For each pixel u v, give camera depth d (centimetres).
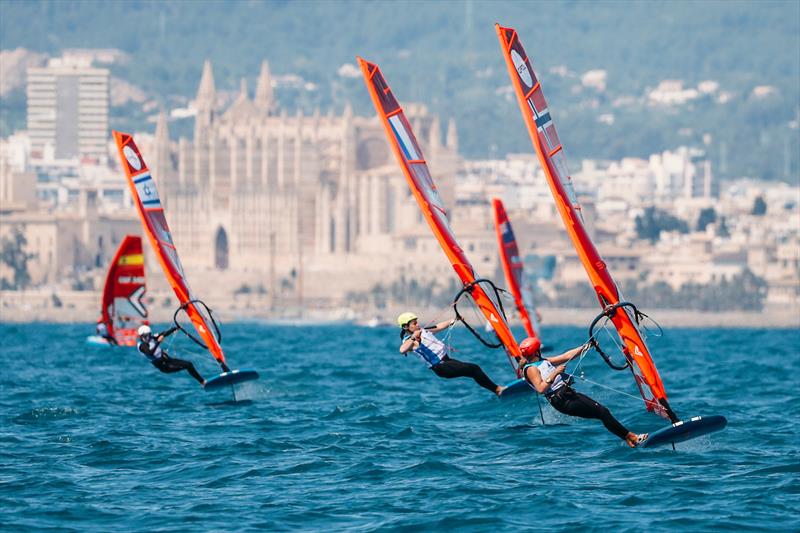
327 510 12162
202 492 12925
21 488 13112
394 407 19525
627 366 14862
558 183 15362
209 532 11469
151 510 12200
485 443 15588
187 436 16312
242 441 15788
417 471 13762
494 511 12019
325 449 15175
